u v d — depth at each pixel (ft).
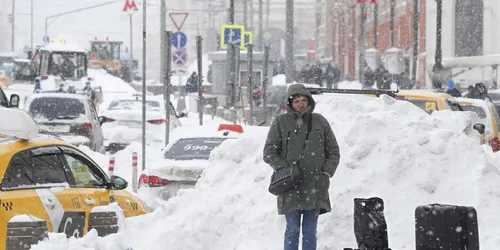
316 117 65.87
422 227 57.36
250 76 192.85
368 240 59.26
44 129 165.07
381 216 59.62
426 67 385.70
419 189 74.28
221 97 297.53
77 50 349.61
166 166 97.55
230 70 184.65
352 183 73.87
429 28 382.01
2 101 136.67
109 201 76.13
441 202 73.72
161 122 186.60
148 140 184.85
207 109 290.35
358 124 77.41
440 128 81.51
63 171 71.31
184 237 71.92
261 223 71.72
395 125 78.07
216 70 298.15
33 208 64.90
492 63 338.95
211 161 79.92
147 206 96.68
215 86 298.76
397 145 75.97
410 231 71.56
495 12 347.36
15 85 449.48
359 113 83.41
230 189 76.18
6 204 62.69
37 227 58.70
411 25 417.08
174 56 190.29
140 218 74.49
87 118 167.53
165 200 97.19
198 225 72.54
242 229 72.18
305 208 64.64
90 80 345.51
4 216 62.08
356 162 75.36
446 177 75.36
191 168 96.99
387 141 76.43
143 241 71.92
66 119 166.40
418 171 75.15
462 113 86.58
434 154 76.43
